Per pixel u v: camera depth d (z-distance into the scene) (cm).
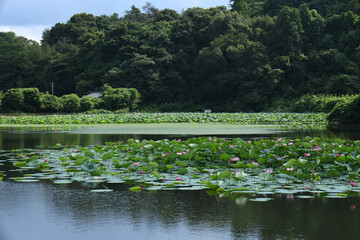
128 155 835
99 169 704
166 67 6488
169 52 6638
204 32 6919
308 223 407
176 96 6400
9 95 4288
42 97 4450
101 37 7662
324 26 6450
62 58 7350
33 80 7600
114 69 6297
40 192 548
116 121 3039
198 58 6228
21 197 520
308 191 555
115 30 6881
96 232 380
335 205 478
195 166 723
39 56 7900
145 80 6122
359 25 6003
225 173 583
